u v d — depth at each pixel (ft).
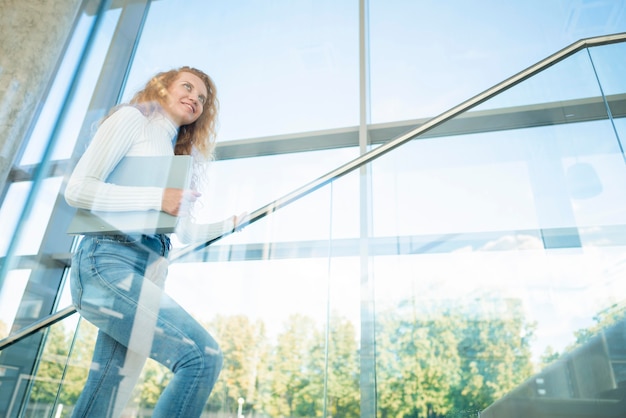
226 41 7.98
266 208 3.48
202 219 3.19
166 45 7.84
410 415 2.66
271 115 6.89
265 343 2.65
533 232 3.58
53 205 4.07
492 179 4.17
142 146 2.94
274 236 3.34
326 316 2.95
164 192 2.81
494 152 4.33
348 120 6.68
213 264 2.89
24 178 4.12
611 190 3.62
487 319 2.95
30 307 3.68
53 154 4.33
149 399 2.16
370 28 7.64
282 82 7.35
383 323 3.01
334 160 6.02
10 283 3.74
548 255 3.29
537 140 4.21
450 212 4.03
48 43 4.72
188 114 3.51
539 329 2.83
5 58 4.39
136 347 2.27
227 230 3.15
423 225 3.92
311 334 2.82
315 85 7.23
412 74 7.01
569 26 6.55
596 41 4.27
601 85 4.10
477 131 4.46
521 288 3.09
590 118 4.03
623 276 2.94
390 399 2.71
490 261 3.35
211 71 7.63
